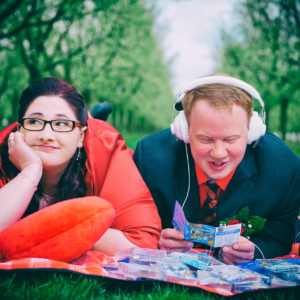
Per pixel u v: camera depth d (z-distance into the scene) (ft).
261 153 5.48
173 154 5.78
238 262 4.93
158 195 5.88
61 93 5.14
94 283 3.91
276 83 30.78
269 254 5.29
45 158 5.02
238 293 3.96
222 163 4.59
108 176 5.60
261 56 38.14
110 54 40.55
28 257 4.27
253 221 5.18
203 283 4.09
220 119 4.24
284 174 5.28
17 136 5.01
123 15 31.91
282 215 5.56
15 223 4.37
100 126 6.06
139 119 125.39
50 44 34.17
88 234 4.27
